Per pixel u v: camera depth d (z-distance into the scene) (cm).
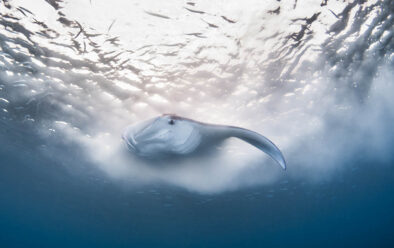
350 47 759
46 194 2681
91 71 775
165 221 3200
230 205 2425
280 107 996
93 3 556
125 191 1959
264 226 4359
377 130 1408
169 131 496
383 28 713
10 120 1134
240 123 1062
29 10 575
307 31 673
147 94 863
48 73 795
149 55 704
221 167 1201
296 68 806
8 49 705
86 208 2958
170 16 592
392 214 7244
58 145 1321
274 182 1914
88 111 983
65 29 627
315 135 1298
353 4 616
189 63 736
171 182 1300
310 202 3133
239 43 679
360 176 2480
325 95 979
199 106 927
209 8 574
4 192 3002
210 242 5725
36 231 7225
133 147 582
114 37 647
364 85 980
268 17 611
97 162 1420
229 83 825
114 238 5422
